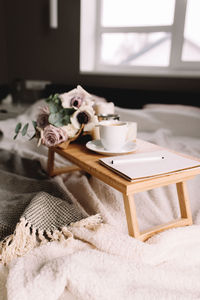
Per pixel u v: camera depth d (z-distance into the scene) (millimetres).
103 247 682
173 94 1938
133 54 2355
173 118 1770
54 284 564
